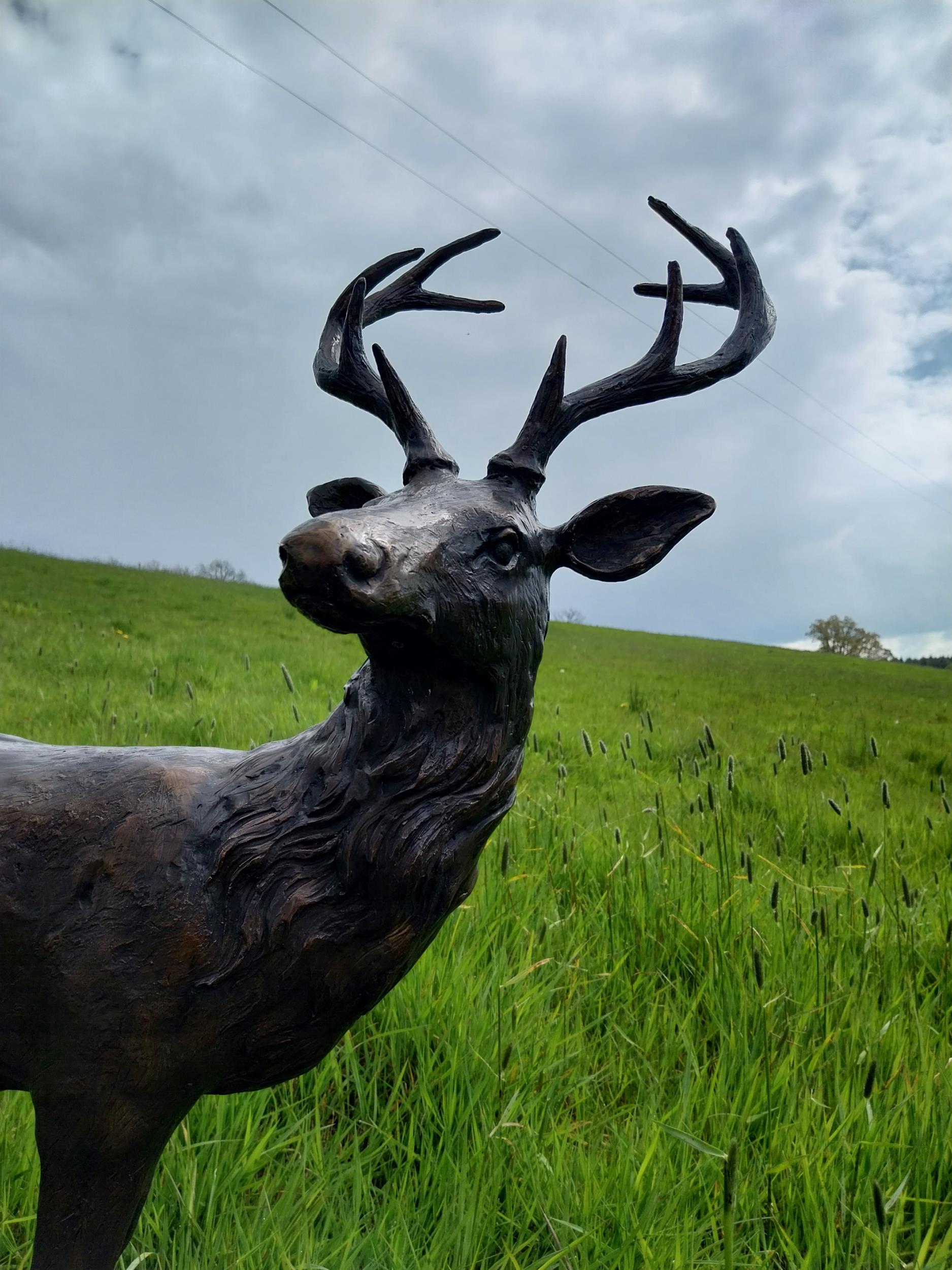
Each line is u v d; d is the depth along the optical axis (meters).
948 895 4.37
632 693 11.82
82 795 1.85
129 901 1.76
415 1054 3.09
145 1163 1.82
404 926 1.77
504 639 1.83
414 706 1.78
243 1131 2.69
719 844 3.94
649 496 2.06
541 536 2.01
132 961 1.75
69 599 16.31
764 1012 3.07
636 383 2.20
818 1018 3.22
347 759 1.77
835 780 7.47
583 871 4.36
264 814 1.78
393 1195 2.54
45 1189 1.82
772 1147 2.64
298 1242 2.30
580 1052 3.01
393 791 1.75
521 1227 2.41
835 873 4.55
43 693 7.39
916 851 5.20
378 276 2.61
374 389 2.19
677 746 8.17
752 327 2.44
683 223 2.83
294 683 9.25
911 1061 3.10
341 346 2.32
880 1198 1.92
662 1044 3.23
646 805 5.64
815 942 3.41
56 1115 1.79
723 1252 2.34
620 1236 2.36
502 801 1.88
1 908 1.80
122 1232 1.84
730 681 17.02
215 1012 1.75
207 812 1.82
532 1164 2.55
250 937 1.73
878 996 3.47
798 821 5.55
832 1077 3.08
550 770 6.61
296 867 1.75
